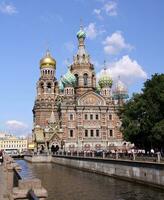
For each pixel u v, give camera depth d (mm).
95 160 76688
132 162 56062
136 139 77125
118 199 40750
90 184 55594
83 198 42156
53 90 163875
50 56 168375
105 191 47188
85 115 145750
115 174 64250
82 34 167250
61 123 146250
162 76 69312
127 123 76250
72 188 51281
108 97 155250
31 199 12750
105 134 145500
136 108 73000
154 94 67875
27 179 14789
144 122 70188
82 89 160250
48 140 144375
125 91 174750
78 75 161875
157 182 47281
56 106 160375
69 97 153500
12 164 27656
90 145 143625
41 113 159750
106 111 147375
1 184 30812
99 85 165375
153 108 67438
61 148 144125
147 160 53406
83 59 164125
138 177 53938
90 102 146750
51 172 81500
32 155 133500
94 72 165500
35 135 155875
